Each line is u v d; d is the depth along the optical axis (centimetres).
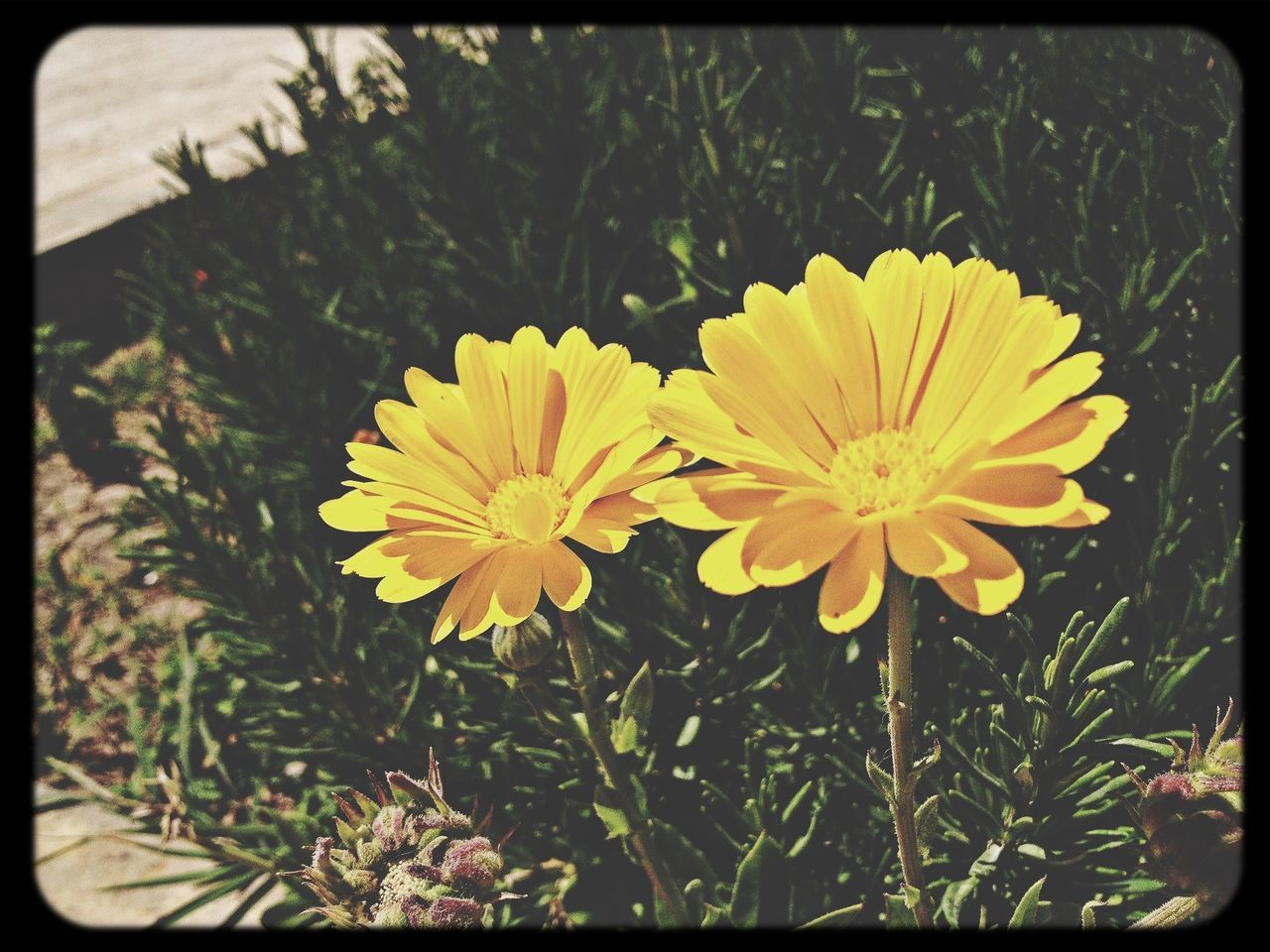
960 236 41
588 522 26
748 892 31
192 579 43
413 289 55
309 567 42
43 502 77
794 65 47
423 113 51
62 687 63
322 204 60
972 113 43
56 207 104
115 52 158
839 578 23
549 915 37
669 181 50
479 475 27
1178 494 33
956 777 33
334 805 38
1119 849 33
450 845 29
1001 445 23
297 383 51
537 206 51
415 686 39
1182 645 33
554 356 27
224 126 121
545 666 36
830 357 24
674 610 37
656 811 37
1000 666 34
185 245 58
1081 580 36
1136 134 41
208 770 48
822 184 41
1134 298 35
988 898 33
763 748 37
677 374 24
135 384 85
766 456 23
